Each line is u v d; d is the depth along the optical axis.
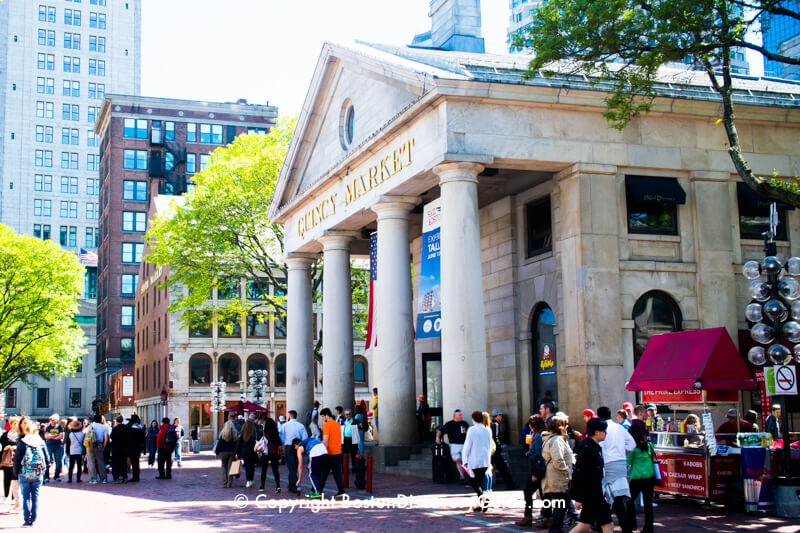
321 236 33.62
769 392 16.39
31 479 16.70
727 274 25.58
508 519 16.08
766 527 14.75
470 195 23.84
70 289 67.12
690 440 17.67
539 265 27.42
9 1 139.25
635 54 19.45
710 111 25.73
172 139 108.69
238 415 40.06
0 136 137.12
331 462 20.83
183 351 66.00
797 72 44.34
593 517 11.88
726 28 18.28
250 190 44.53
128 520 17.27
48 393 120.75
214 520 16.91
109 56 143.75
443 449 23.30
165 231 46.44
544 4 19.89
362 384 68.81
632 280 24.72
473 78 23.62
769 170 26.61
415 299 37.12
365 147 28.36
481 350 23.50
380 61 27.25
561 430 13.77
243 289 66.62
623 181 25.02
